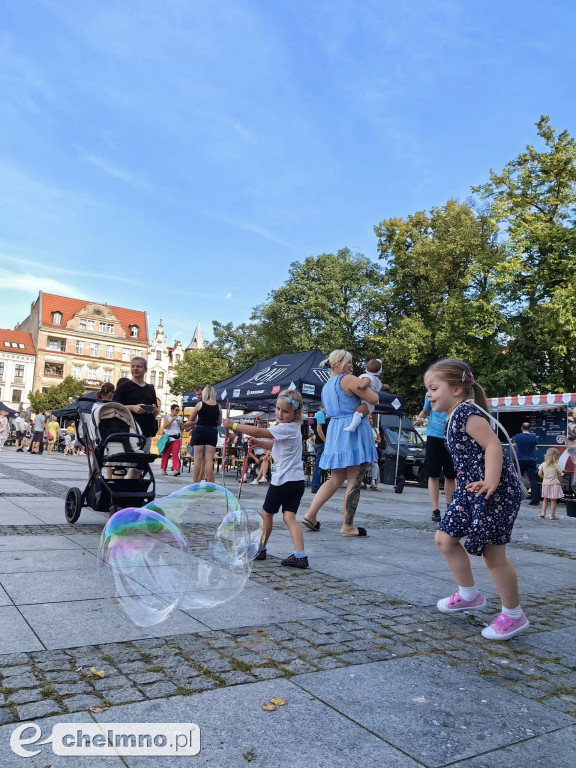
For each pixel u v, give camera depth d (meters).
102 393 7.20
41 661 2.40
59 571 3.83
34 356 71.44
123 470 5.89
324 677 2.41
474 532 2.98
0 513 6.13
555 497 9.52
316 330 29.05
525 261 23.97
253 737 1.89
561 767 1.83
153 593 2.66
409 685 2.38
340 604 3.50
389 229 28.00
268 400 12.21
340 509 8.58
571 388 22.86
